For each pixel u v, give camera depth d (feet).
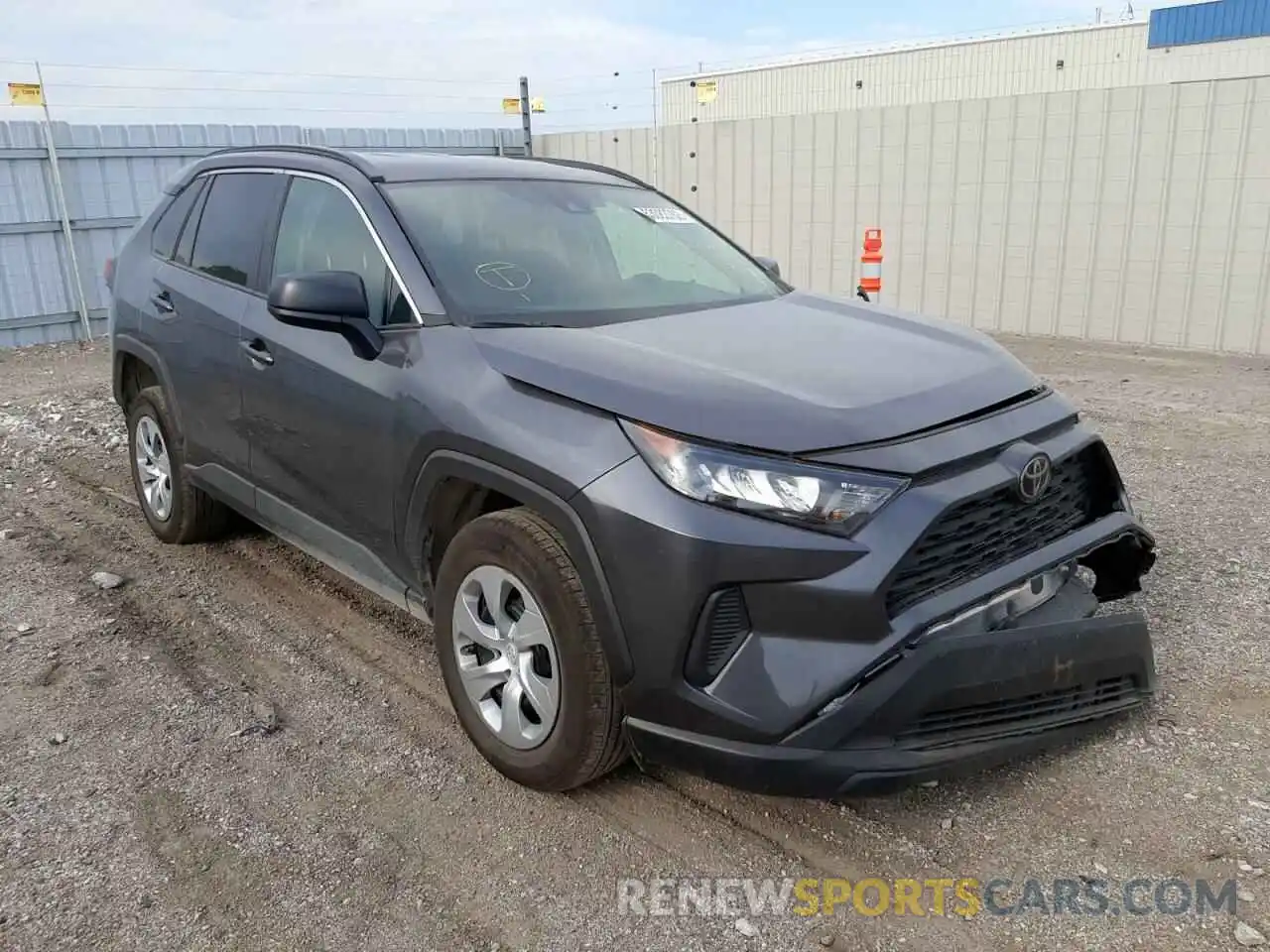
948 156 35.86
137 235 16.62
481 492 10.34
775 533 8.05
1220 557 14.79
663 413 8.58
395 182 12.17
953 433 8.90
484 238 11.89
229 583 15.15
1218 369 28.96
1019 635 8.78
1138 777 9.75
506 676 9.84
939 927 8.07
